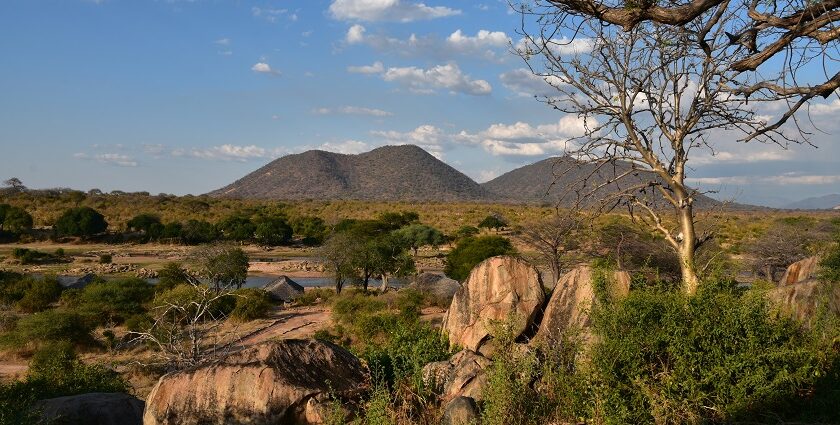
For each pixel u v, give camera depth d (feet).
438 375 24.35
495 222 251.80
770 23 14.58
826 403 18.49
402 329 32.45
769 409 18.57
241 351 23.68
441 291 111.45
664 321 19.43
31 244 226.38
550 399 20.70
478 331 30.32
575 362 21.26
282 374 22.34
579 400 20.10
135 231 256.32
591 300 24.53
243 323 99.50
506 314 30.22
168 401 22.16
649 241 49.14
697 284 21.75
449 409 20.63
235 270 138.31
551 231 71.51
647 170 24.68
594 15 14.51
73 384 47.52
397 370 24.31
